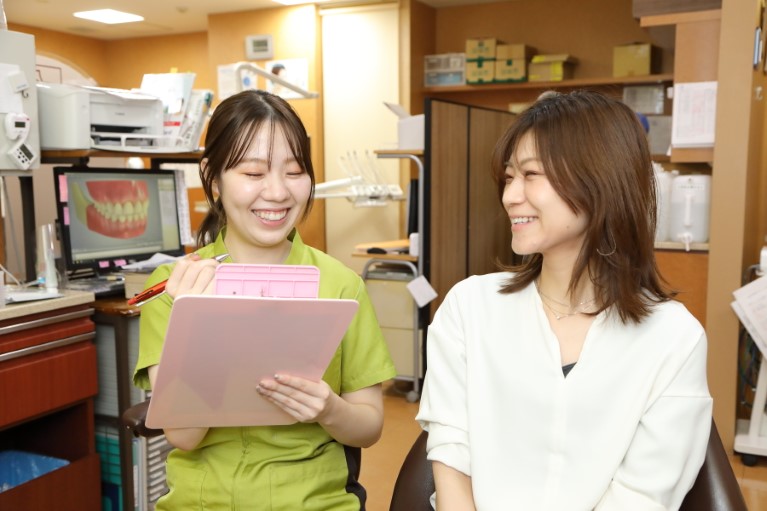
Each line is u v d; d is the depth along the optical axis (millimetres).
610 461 1168
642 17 3596
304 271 1176
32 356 2242
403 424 3824
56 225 2824
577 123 1185
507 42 6492
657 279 1271
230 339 1115
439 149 4398
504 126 5492
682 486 1183
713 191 3375
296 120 1409
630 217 1199
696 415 1184
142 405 1613
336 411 1322
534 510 1185
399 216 6266
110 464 2605
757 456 3410
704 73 3457
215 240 1546
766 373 3359
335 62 6441
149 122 2955
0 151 2471
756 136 3611
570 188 1175
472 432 1243
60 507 2371
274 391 1227
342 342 1503
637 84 5918
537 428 1211
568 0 6246
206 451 1428
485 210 5188
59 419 2529
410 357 4352
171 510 1463
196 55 7695
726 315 3383
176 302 1039
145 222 3090
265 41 6559
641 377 1189
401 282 4344
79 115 2639
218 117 1388
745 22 3275
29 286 2582
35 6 6461
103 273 2887
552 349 1229
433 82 6453
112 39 8102
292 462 1421
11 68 2469
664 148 5848
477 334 1312
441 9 6680
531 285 1310
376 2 6219
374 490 3000
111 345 2562
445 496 1237
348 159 6223
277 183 1365
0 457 2564
